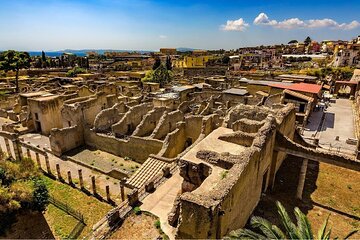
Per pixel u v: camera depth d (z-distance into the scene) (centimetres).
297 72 9631
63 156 3397
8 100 5828
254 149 1811
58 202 2416
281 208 1406
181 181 2298
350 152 3158
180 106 4978
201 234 1352
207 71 12438
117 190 2642
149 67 15138
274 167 2356
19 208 2056
